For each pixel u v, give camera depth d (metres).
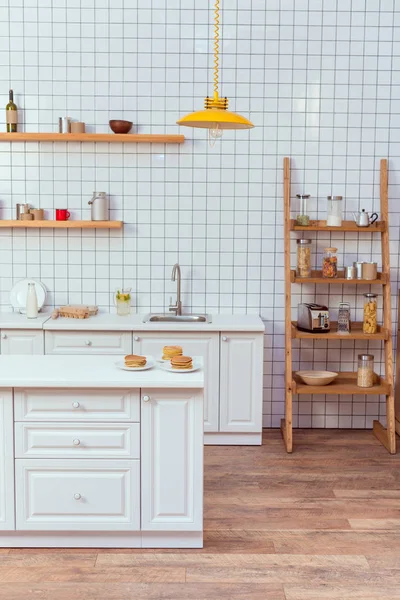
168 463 3.35
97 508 3.37
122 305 5.19
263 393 5.36
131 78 5.14
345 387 4.95
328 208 5.11
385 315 5.01
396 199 5.25
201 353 4.88
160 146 5.20
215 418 4.93
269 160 5.21
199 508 3.37
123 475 3.36
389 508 3.92
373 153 5.22
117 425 3.33
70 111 5.17
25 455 3.34
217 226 5.26
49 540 3.43
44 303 5.33
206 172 5.21
